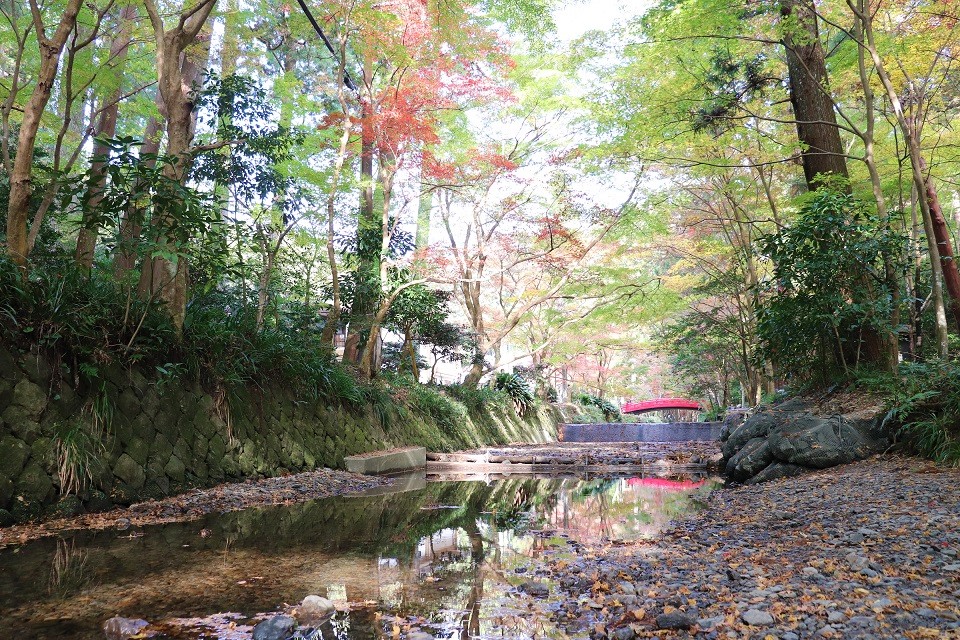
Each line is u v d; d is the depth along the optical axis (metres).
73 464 4.57
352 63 12.46
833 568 2.96
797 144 10.85
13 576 3.08
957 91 11.09
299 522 4.95
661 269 28.17
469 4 10.57
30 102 4.86
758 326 8.87
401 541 4.28
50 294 4.77
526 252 15.42
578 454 13.77
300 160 10.38
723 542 3.98
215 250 6.77
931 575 2.71
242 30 10.52
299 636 2.32
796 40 8.60
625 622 2.45
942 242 8.44
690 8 8.74
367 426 10.62
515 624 2.52
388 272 12.41
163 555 3.61
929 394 6.03
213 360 6.70
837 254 7.50
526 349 26.19
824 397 8.41
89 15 7.89
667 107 10.20
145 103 10.38
